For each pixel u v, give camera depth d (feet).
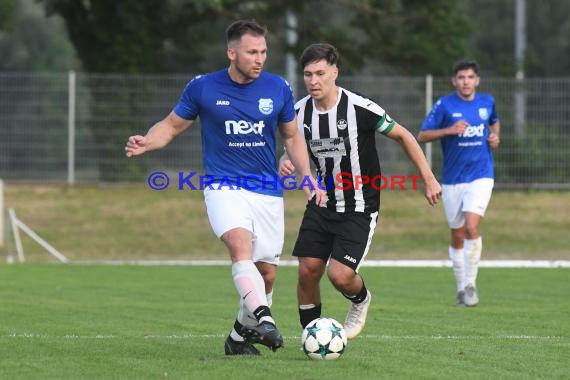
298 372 76.18
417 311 122.62
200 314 119.55
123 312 121.49
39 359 83.46
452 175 134.51
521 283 160.56
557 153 243.60
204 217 241.55
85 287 155.12
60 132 247.70
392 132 89.51
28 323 109.81
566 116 242.99
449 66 320.09
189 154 252.62
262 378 73.72
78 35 299.79
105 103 246.68
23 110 246.47
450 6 323.37
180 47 316.40
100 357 84.38
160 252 220.43
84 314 119.03
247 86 82.07
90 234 229.66
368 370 77.82
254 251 82.94
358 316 93.50
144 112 247.70
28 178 248.32
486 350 89.25
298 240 91.30
